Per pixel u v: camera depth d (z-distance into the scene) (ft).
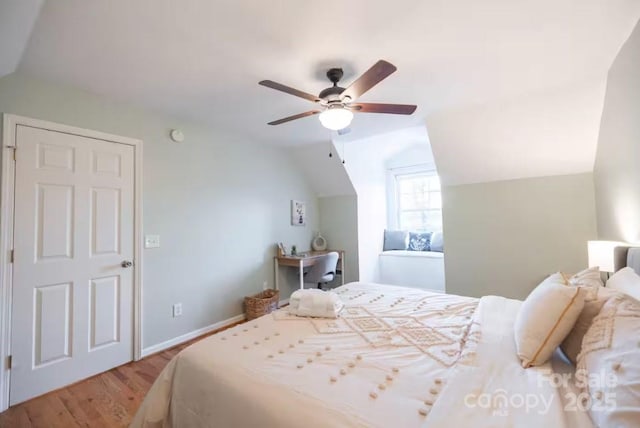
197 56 6.18
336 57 6.27
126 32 5.36
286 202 14.25
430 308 6.26
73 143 7.50
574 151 9.46
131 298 8.50
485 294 11.41
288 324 5.59
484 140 10.18
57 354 7.12
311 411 3.08
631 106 6.20
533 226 10.59
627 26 5.41
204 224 10.59
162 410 4.51
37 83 6.98
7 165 6.50
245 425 3.39
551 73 7.14
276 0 4.60
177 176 9.79
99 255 7.89
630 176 6.72
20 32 4.92
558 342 3.71
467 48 6.04
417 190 17.22
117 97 8.13
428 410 2.96
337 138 12.50
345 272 15.29
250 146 12.46
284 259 13.14
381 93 8.13
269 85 5.77
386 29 5.38
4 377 6.37
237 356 4.33
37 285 6.86
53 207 7.13
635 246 6.45
